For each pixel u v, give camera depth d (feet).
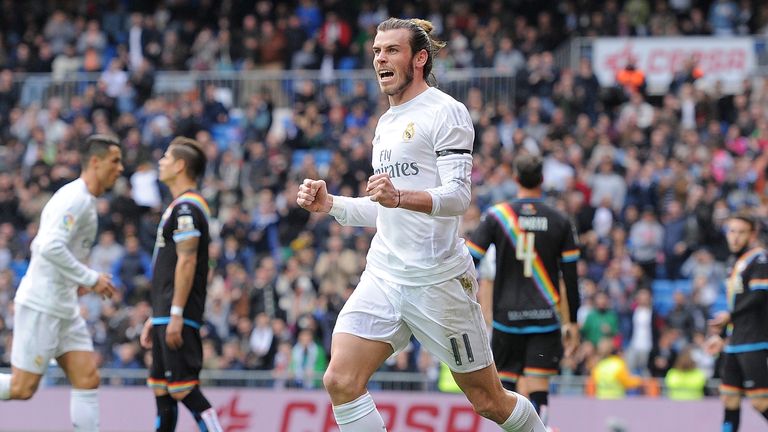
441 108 29.17
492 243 43.65
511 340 42.29
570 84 102.17
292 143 102.63
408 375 63.87
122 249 88.12
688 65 105.29
